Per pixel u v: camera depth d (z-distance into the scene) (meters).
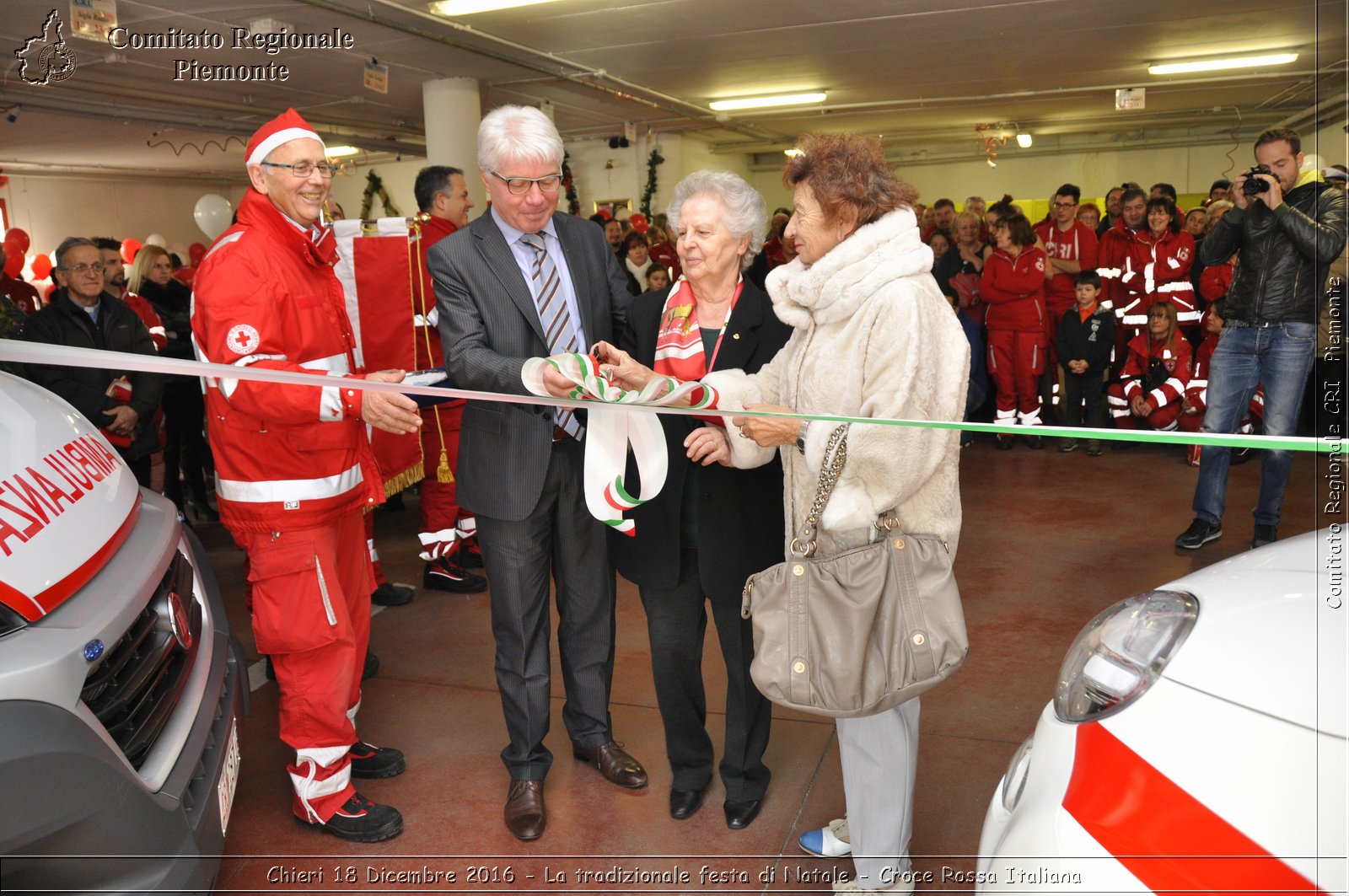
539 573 2.44
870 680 1.74
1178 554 4.50
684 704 2.40
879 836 1.98
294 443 2.21
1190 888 1.06
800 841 2.26
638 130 15.55
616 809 2.49
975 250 8.06
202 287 2.13
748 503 2.23
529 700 2.42
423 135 14.49
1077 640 1.50
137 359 1.41
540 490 2.36
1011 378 7.29
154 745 1.85
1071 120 15.52
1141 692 1.26
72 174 16.86
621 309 2.59
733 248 2.19
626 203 14.73
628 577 2.36
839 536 1.87
